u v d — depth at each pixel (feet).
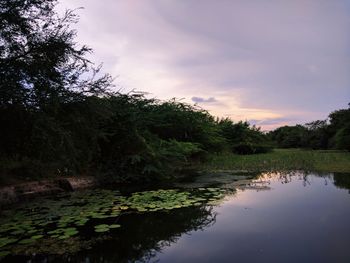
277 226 18.56
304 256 14.06
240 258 14.11
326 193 28.02
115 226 19.08
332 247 15.06
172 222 19.94
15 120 26.25
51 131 27.48
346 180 35.04
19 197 26.86
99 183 36.50
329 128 110.42
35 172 32.24
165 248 15.62
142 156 39.68
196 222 19.83
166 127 60.90
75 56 29.60
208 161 63.46
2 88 24.14
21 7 26.48
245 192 29.50
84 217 21.21
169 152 44.45
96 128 35.58
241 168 50.80
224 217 20.81
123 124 40.11
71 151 29.84
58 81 28.63
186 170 50.39
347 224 18.56
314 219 19.80
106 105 34.88
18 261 14.30
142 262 13.94
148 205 24.47
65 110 30.99
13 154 28.86
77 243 16.42
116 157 40.16
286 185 32.96
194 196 27.86
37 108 26.91
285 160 58.29
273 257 14.06
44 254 15.05
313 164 50.80
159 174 40.22
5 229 18.70
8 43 26.18
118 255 14.85
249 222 19.56
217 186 33.32
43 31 28.17
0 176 28.55
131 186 35.09
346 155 66.74
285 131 154.10
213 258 14.21
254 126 95.76
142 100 57.36
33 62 26.61
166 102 63.82
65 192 30.96
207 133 69.15
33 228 18.80
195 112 67.56
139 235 17.56
